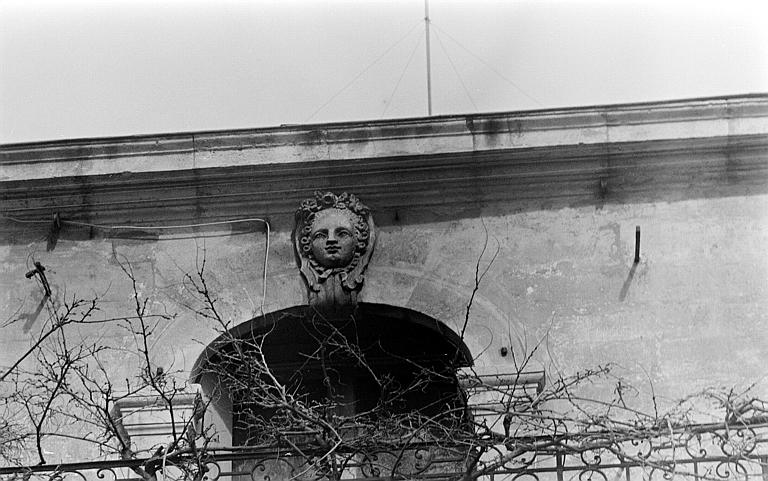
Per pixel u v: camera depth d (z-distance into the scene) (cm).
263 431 1803
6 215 1967
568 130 1938
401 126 1945
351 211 1941
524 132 1938
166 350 1892
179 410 1828
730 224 1925
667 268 1908
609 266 1912
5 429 1788
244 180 1953
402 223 1942
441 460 1672
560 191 1945
